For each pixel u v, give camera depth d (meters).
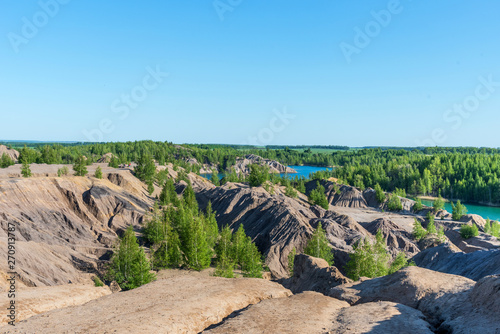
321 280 47.66
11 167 133.12
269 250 84.25
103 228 86.69
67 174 127.62
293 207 108.56
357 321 24.25
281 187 181.88
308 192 190.75
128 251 58.88
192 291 31.83
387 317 24.97
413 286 31.27
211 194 138.12
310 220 100.69
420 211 160.12
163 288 33.09
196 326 23.95
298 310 26.91
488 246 101.12
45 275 50.47
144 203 109.88
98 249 71.75
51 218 78.62
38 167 138.25
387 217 146.38
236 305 29.27
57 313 24.98
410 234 110.75
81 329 21.45
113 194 99.19
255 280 38.56
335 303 30.25
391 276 35.19
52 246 63.41
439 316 25.86
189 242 67.44
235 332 22.12
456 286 30.02
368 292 33.50
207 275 63.69
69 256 63.62
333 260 77.12
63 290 31.50
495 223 122.00
